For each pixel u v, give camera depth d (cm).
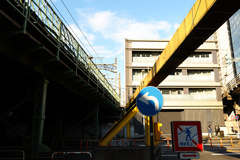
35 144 1271
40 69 1360
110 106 3303
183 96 4512
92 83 2170
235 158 1260
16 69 1306
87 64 1914
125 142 2066
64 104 2750
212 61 4694
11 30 995
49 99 2386
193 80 4600
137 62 4744
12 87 1727
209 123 4394
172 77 4600
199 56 4747
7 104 2489
